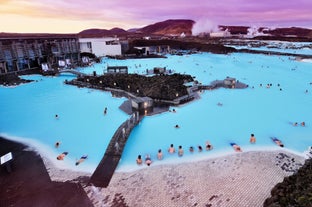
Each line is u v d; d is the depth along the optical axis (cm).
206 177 1553
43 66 5800
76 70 6075
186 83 4331
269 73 5666
